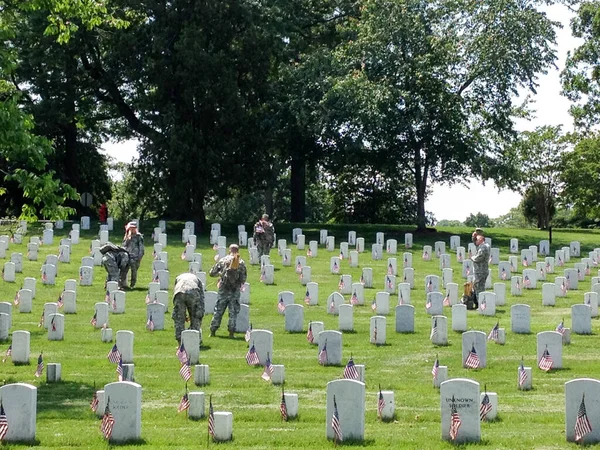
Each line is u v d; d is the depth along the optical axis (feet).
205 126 166.50
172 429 50.34
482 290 102.17
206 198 188.65
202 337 80.43
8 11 73.67
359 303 101.76
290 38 193.88
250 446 46.57
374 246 140.77
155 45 160.97
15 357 69.31
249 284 109.70
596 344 78.74
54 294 105.19
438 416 53.36
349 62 182.50
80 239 149.18
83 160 199.62
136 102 169.68
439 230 188.34
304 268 116.47
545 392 60.44
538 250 162.50
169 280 115.96
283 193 260.01
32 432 47.50
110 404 47.55
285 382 62.80
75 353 73.31
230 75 161.79
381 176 217.77
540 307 102.83
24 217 69.77
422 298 107.65
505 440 47.29
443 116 175.01
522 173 202.59
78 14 74.90
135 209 226.58
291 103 173.68
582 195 217.56
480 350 68.44
